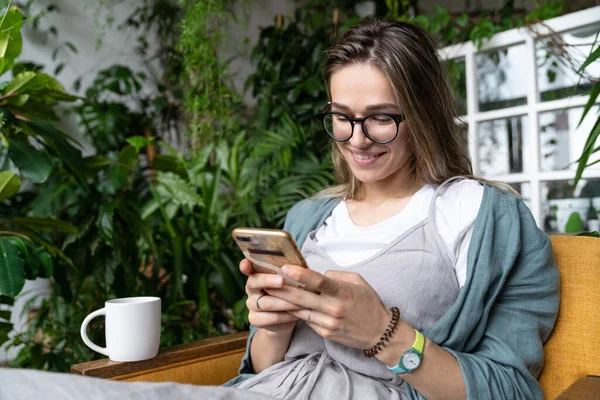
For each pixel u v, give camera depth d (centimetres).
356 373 93
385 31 99
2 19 133
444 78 107
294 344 100
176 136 306
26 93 139
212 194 197
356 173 103
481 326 91
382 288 94
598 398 73
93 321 189
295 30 267
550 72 188
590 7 187
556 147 188
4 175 130
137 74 296
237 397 71
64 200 197
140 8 303
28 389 64
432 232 97
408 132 101
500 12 218
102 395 63
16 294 122
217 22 252
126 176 186
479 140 209
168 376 101
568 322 94
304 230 115
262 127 254
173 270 191
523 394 87
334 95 100
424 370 83
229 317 208
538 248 94
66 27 292
